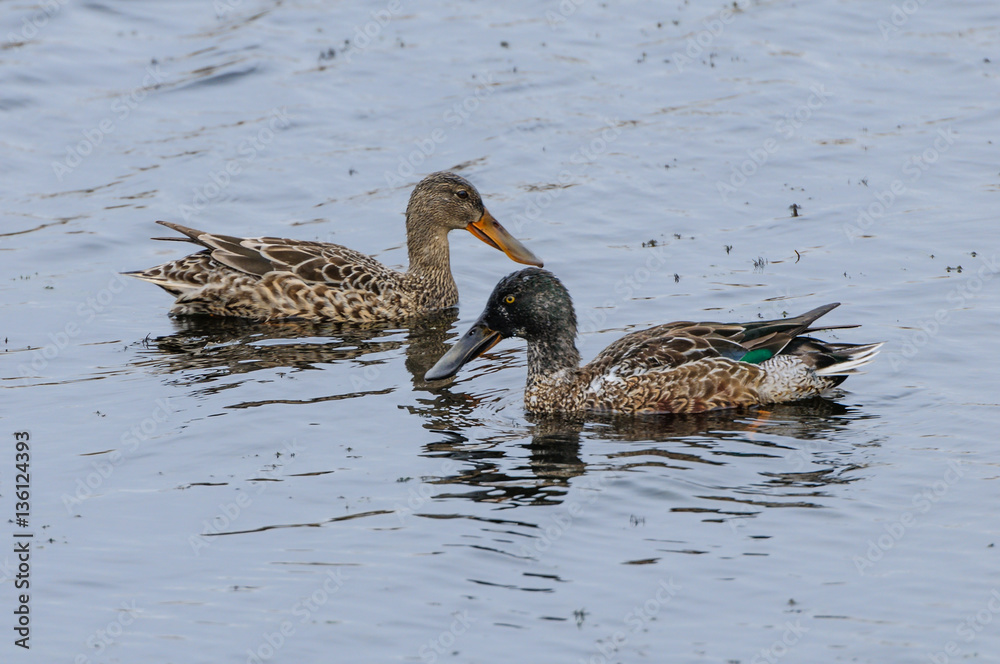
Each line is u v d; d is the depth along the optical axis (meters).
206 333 17.47
